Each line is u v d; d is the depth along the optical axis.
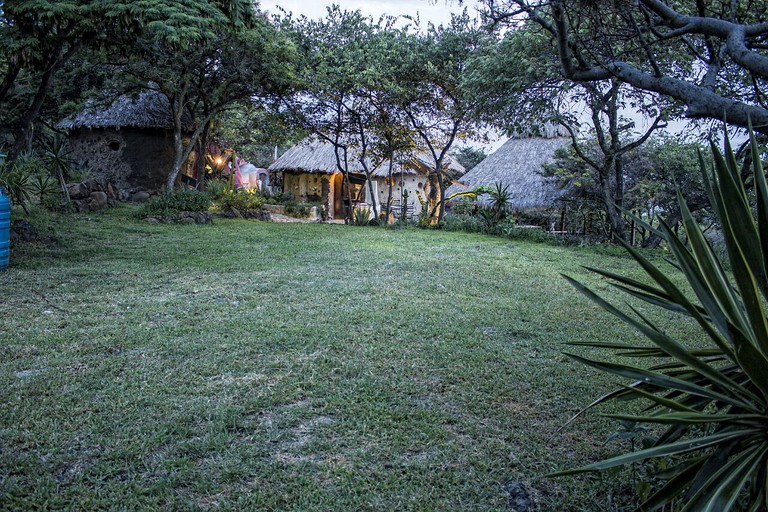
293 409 3.25
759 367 1.46
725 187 1.68
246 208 19.23
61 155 14.30
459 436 3.03
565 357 4.47
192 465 2.60
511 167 23.80
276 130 19.23
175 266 8.02
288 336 4.68
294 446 2.84
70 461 2.62
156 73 15.79
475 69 12.48
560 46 3.52
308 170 26.17
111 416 3.08
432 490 2.48
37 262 7.73
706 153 8.48
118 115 20.33
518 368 4.12
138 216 14.29
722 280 1.95
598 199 15.48
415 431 3.03
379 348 4.45
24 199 12.09
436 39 16.95
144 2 9.66
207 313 5.40
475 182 24.14
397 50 16.86
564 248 12.48
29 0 9.27
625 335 5.20
